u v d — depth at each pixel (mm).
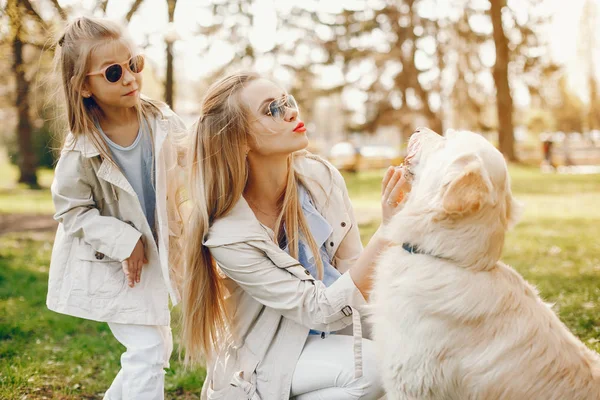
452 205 2270
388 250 2611
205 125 2715
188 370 4004
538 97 28109
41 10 6562
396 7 27047
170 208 3041
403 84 27484
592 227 9172
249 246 2695
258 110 2680
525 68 26672
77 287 2914
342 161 28734
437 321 2344
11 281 6523
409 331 2396
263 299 2721
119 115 2955
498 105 24906
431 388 2387
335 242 2990
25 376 3859
